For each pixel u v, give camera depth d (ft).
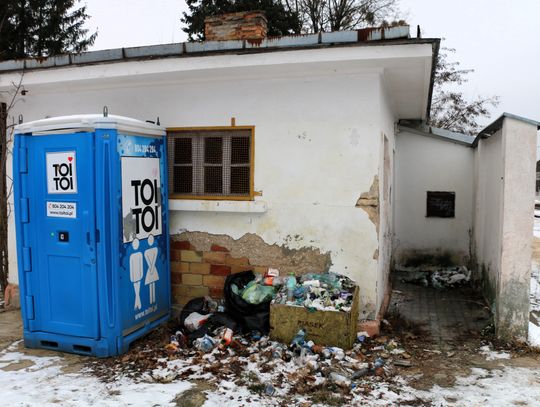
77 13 70.90
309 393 11.97
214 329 15.81
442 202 27.81
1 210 20.62
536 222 60.80
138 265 15.40
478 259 23.85
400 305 21.04
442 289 24.20
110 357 14.43
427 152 27.86
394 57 14.11
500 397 11.84
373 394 11.94
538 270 29.60
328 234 16.43
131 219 14.99
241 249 17.40
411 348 15.29
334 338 14.32
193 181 17.95
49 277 15.05
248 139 17.25
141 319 15.64
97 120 13.93
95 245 14.17
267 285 16.58
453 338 16.43
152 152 16.12
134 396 11.80
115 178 14.19
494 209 18.89
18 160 15.12
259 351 14.39
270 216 16.99
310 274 16.38
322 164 16.33
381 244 17.74
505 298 15.66
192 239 17.89
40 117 19.76
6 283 21.16
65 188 14.51
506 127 15.33
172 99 17.83
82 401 11.60
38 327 15.40
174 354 14.48
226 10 69.67
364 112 15.81
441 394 12.01
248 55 15.20
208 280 17.83
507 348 15.29
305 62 14.80
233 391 12.07
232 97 17.11
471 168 27.25
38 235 15.11
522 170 15.24
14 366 14.03
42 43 66.59
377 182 15.85
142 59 16.08
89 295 14.44
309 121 16.37
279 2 72.90
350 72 15.74
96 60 16.57
